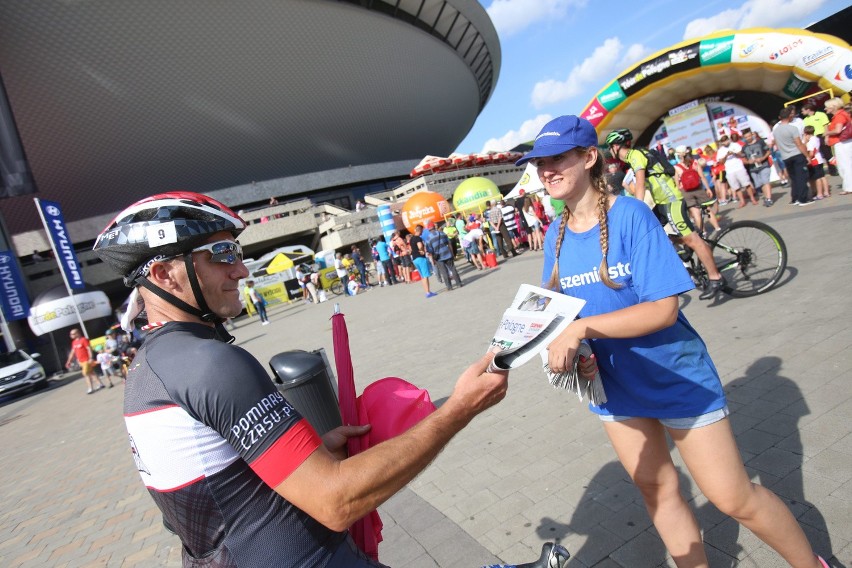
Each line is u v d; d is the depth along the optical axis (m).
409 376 5.84
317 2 34.41
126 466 5.78
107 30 28.42
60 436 8.63
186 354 1.04
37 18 26.30
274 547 1.04
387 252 18.48
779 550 1.70
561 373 1.64
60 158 31.86
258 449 0.98
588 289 1.81
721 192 13.17
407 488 3.40
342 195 44.47
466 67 54.72
